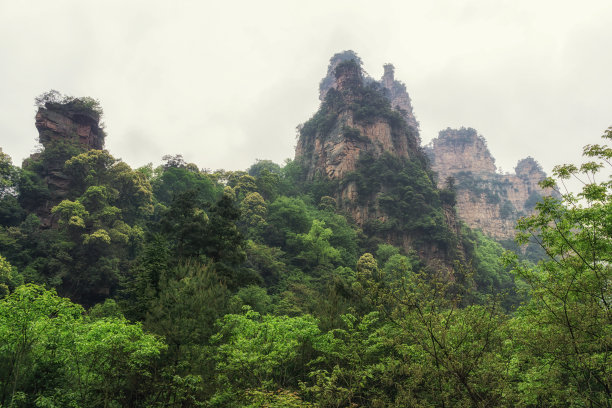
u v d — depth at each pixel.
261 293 37.72
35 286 15.08
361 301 20.62
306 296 48.34
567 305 12.09
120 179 67.31
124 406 15.34
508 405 11.58
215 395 14.45
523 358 12.67
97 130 82.31
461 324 12.89
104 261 53.22
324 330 19.05
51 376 14.96
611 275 11.59
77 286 51.56
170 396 16.20
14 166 64.44
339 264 70.81
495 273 90.81
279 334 17.03
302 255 66.94
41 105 77.25
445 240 82.50
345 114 108.31
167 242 35.09
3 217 59.19
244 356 14.74
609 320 10.98
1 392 13.86
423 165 108.06
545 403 12.45
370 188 91.75
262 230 73.00
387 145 103.75
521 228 14.09
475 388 11.77
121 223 60.16
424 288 12.77
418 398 13.15
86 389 15.09
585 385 12.95
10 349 14.26
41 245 53.69
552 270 13.76
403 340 13.71
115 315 21.69
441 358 11.73
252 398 13.70
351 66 120.56
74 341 15.02
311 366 18.47
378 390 15.46
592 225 12.68
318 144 111.94
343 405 15.60
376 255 78.19
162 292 20.44
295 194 100.75
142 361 14.80
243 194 87.50
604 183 12.90
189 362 15.86
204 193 82.69
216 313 19.28
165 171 85.12
